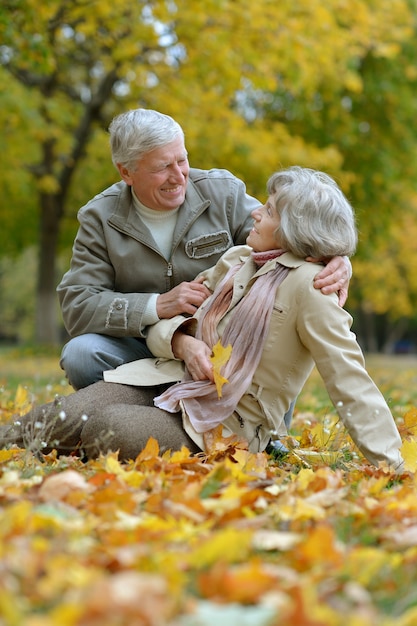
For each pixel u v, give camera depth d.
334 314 4.39
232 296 4.67
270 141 17.66
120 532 2.70
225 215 5.26
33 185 22.91
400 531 2.97
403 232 33.06
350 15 16.52
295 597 2.13
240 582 2.17
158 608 2.01
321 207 4.47
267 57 14.85
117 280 5.25
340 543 2.79
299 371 4.61
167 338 4.70
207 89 16.77
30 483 3.56
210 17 14.45
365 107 22.27
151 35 14.81
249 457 4.06
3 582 2.19
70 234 26.14
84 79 22.08
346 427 4.28
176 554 2.50
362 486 3.66
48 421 4.61
